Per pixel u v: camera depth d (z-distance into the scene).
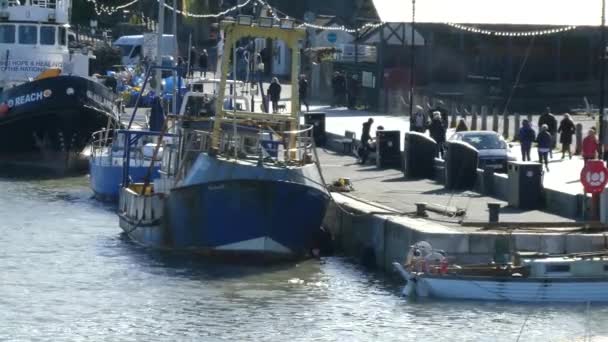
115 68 195.75
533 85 174.38
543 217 87.31
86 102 130.88
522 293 73.94
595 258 74.38
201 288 78.56
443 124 124.81
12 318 71.62
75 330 69.50
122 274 82.06
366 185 105.12
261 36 89.31
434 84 173.00
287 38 89.69
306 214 85.81
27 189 119.69
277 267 84.75
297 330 69.62
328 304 74.81
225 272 82.81
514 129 146.00
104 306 74.19
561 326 69.38
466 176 102.44
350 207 90.44
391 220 83.06
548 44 174.50
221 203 84.81
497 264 75.94
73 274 82.00
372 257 84.88
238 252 85.56
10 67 138.62
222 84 87.94
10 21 138.50
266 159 86.19
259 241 85.38
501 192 97.94
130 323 70.94
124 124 138.00
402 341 67.44
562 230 80.00
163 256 87.62
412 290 75.75
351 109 170.50
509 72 174.62
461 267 75.31
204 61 155.00
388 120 154.62
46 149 133.12
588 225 80.62
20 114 130.38
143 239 91.62
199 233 86.19
